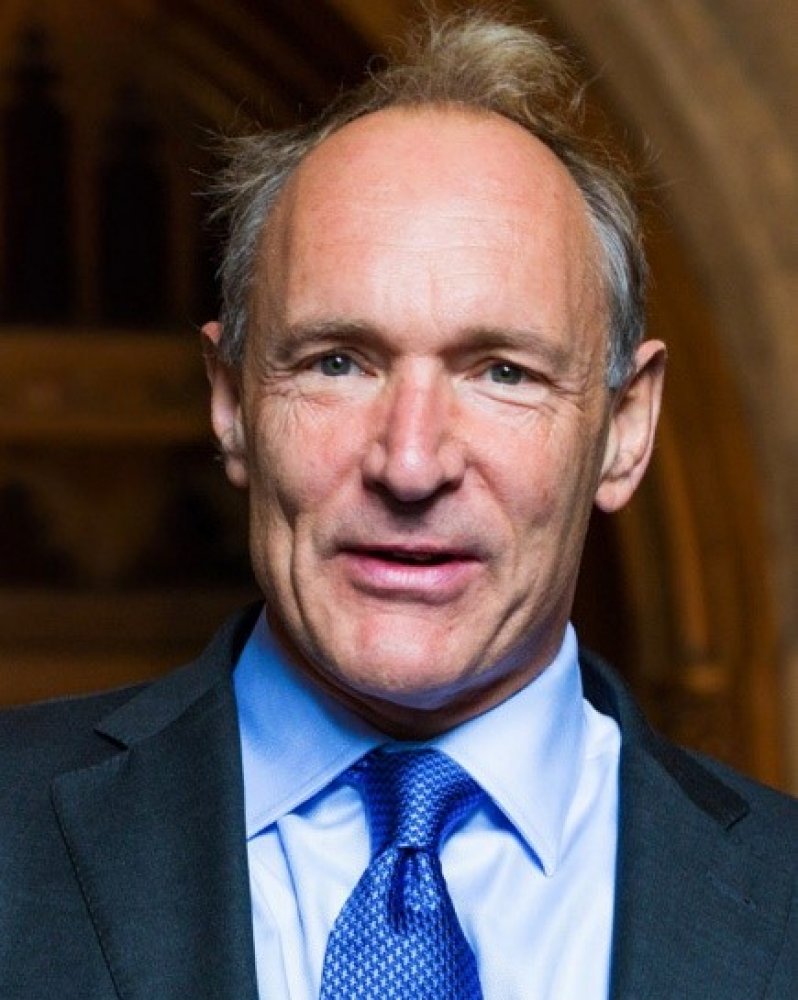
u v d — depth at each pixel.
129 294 14.17
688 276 7.98
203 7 9.47
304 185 3.16
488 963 3.18
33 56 13.79
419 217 3.07
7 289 14.09
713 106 7.90
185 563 14.56
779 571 8.12
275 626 3.30
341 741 3.25
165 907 3.11
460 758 3.26
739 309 7.99
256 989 3.03
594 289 3.23
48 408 13.98
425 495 3.00
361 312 3.04
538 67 3.36
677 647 8.20
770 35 7.92
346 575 3.08
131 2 9.76
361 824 3.25
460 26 3.45
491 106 3.26
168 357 14.05
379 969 3.06
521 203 3.12
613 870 3.32
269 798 3.27
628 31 7.82
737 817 3.44
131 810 3.22
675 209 7.93
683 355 8.05
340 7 8.25
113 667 14.38
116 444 14.40
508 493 3.07
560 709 3.36
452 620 3.08
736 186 7.92
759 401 8.05
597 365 3.23
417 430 3.00
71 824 3.19
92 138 14.05
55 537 14.45
